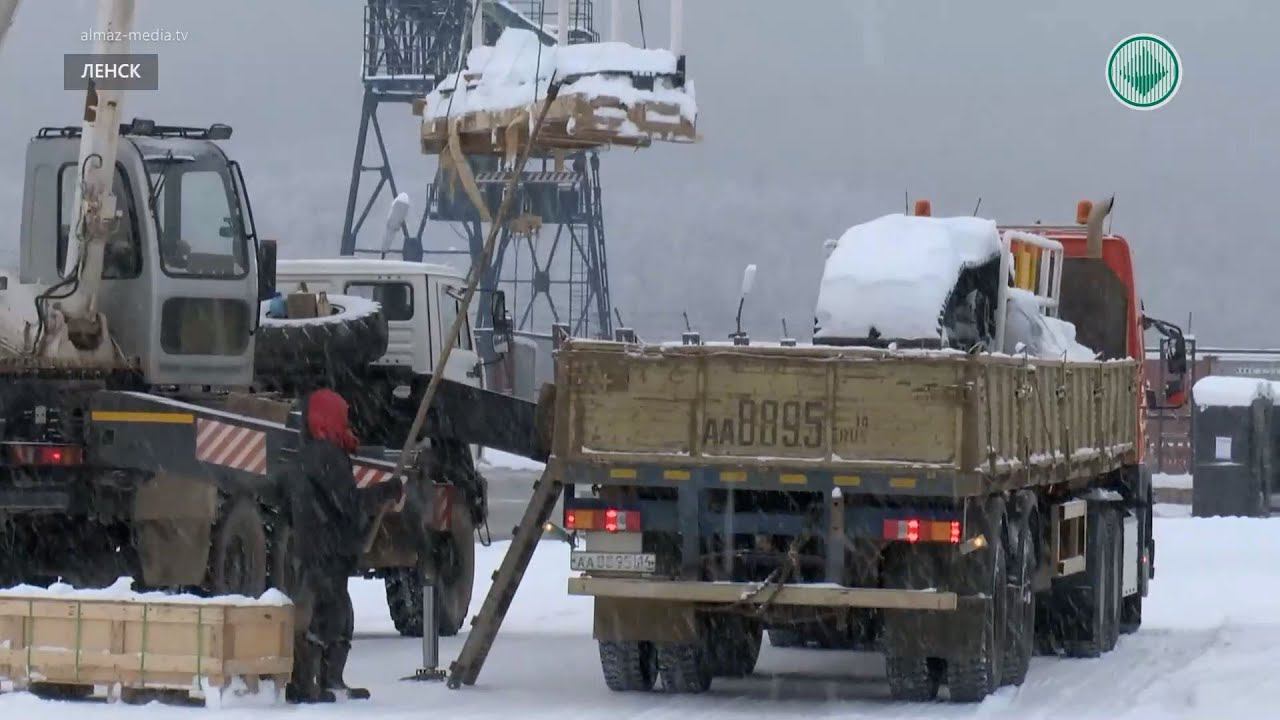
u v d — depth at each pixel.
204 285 60.66
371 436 68.56
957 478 47.78
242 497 58.47
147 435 54.34
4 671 47.34
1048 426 56.03
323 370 66.56
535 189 144.12
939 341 56.19
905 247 57.47
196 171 60.88
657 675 53.25
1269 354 186.75
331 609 48.28
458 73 61.78
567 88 57.06
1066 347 65.25
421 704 48.28
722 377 49.28
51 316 57.22
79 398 55.22
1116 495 66.44
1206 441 140.50
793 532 49.19
